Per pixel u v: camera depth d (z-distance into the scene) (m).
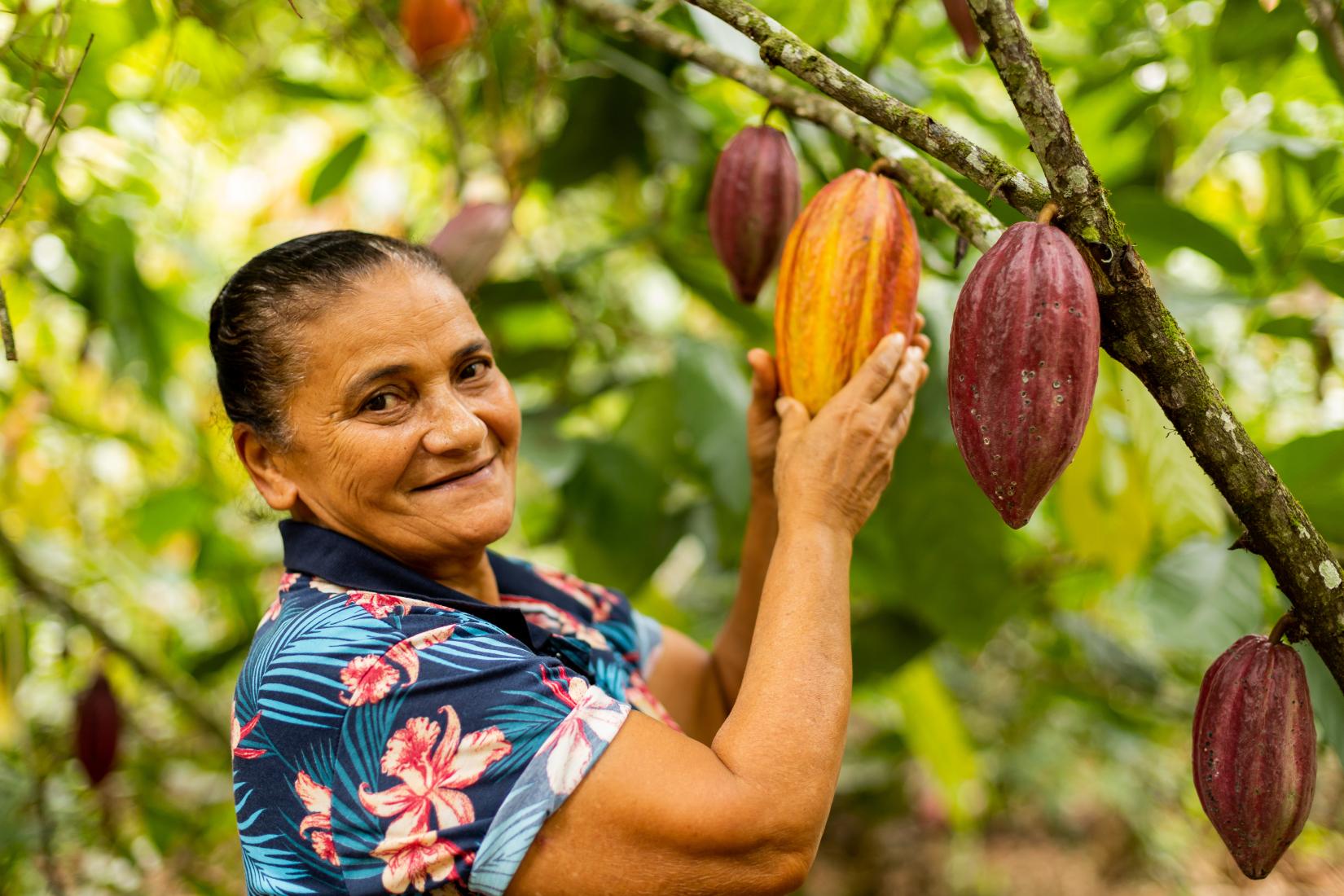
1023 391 0.77
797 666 0.96
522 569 1.33
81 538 2.65
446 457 1.06
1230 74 1.67
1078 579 2.26
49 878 2.05
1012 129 1.82
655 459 1.91
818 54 0.90
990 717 3.23
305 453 1.07
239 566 2.51
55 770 2.15
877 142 1.17
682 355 1.86
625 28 1.42
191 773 3.04
